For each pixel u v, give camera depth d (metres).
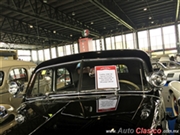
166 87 4.42
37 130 1.12
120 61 1.88
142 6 10.93
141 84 1.72
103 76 1.80
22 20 11.71
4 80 3.33
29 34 12.88
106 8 8.82
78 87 1.80
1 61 3.59
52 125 1.15
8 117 2.37
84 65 1.91
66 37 18.03
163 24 15.12
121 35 17.73
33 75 2.07
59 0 8.94
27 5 8.90
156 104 1.35
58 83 2.07
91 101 1.53
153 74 1.63
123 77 1.85
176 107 2.35
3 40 15.06
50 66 2.10
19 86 2.02
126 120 1.10
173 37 15.19
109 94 1.66
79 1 9.20
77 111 1.32
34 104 1.71
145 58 1.82
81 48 12.06
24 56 22.78
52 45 22.03
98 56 1.93
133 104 1.36
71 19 12.02
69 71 2.04
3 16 10.34
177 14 11.80
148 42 16.41
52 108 1.48
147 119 1.11
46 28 14.46
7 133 1.23
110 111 1.25
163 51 15.79
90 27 15.34
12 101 3.39
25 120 1.36
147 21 15.27
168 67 6.35
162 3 10.52
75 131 1.02
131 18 13.80
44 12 10.22
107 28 16.70
